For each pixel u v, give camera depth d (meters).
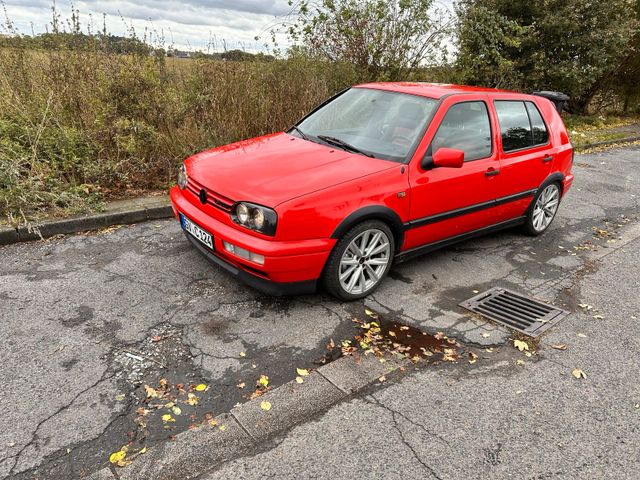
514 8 12.41
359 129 4.09
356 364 3.01
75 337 3.06
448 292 4.02
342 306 3.65
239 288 3.78
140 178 5.76
